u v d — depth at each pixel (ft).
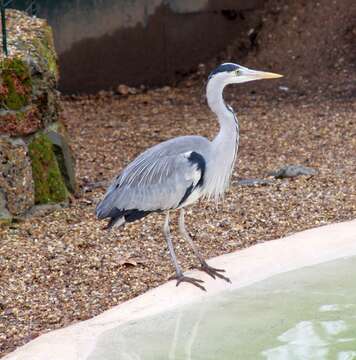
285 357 26.96
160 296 31.48
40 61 42.09
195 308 30.66
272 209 40.57
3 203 39.93
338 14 74.23
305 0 75.82
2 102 39.93
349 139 52.90
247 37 75.56
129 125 61.05
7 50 41.24
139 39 73.20
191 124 60.29
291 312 30.12
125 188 33.01
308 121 57.82
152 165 32.96
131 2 72.18
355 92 64.13
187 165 32.50
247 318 29.81
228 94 67.67
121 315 30.14
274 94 66.28
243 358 27.02
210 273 33.01
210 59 75.46
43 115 42.16
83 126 61.52
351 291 31.58
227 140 33.12
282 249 34.91
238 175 47.50
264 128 57.16
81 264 35.19
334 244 35.19
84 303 32.01
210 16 75.10
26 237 38.47
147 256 35.86
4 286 33.53
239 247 36.50
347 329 28.76
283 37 73.87
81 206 43.04
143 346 27.94
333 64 69.72
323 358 26.76
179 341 28.22
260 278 32.81
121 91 71.97
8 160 39.96
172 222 39.58
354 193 42.16
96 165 51.90
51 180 42.50
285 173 46.16
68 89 71.61
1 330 30.25
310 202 41.19
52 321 30.76
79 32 70.85
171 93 71.46
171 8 73.77
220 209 40.96
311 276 32.81
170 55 74.54
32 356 27.27
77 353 27.48
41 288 33.30
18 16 46.98
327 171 46.44
